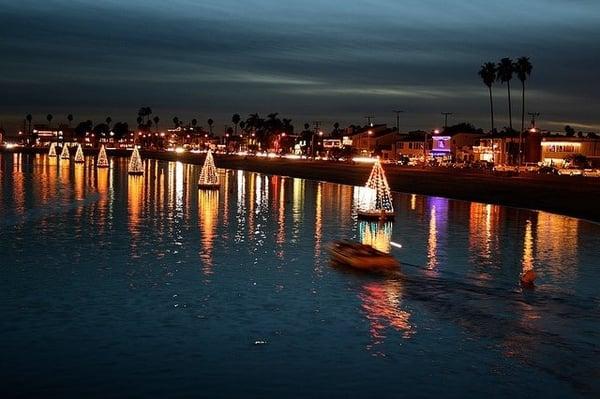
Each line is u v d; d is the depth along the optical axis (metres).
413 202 82.94
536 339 26.30
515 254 45.41
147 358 23.52
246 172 152.00
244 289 33.25
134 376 21.98
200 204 76.00
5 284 33.41
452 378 22.36
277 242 48.41
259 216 65.00
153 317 28.19
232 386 21.41
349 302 31.08
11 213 62.25
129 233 51.31
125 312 28.83
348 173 144.38
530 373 22.92
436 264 41.09
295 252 44.06
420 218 65.81
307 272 37.44
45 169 145.88
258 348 24.70
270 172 150.88
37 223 55.94
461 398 20.94
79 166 163.50
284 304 30.59
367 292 33.00
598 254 45.75
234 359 23.58
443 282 35.69
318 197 88.44
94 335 25.77
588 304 31.72
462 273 38.44
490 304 31.23
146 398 20.45
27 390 20.84
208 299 31.25
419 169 149.50
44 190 89.38
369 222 61.69
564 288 35.09
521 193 91.06
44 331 26.11
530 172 135.25
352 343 25.41
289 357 23.88
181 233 51.91
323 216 65.88
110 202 75.94
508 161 178.25
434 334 26.62
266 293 32.53
